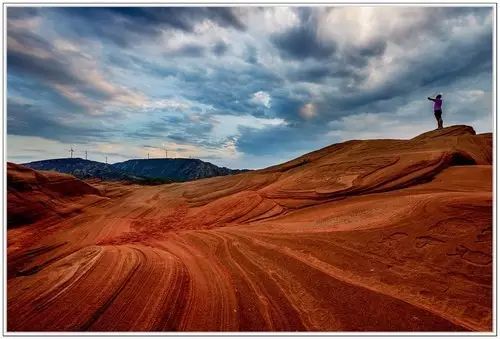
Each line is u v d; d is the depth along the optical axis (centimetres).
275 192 1900
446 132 2253
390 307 599
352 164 1973
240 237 1186
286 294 680
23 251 1217
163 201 2336
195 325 572
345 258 839
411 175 1589
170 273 786
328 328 551
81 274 724
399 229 927
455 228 838
